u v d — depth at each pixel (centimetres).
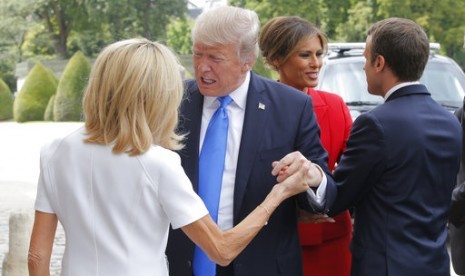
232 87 332
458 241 425
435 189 331
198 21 328
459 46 3653
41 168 274
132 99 261
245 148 332
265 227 335
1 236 930
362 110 855
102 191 263
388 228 324
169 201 263
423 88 339
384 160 324
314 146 342
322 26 3891
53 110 3566
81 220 265
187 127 342
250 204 330
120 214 263
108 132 265
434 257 325
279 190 301
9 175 1555
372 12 3638
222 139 337
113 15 4825
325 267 403
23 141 2434
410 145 324
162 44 276
